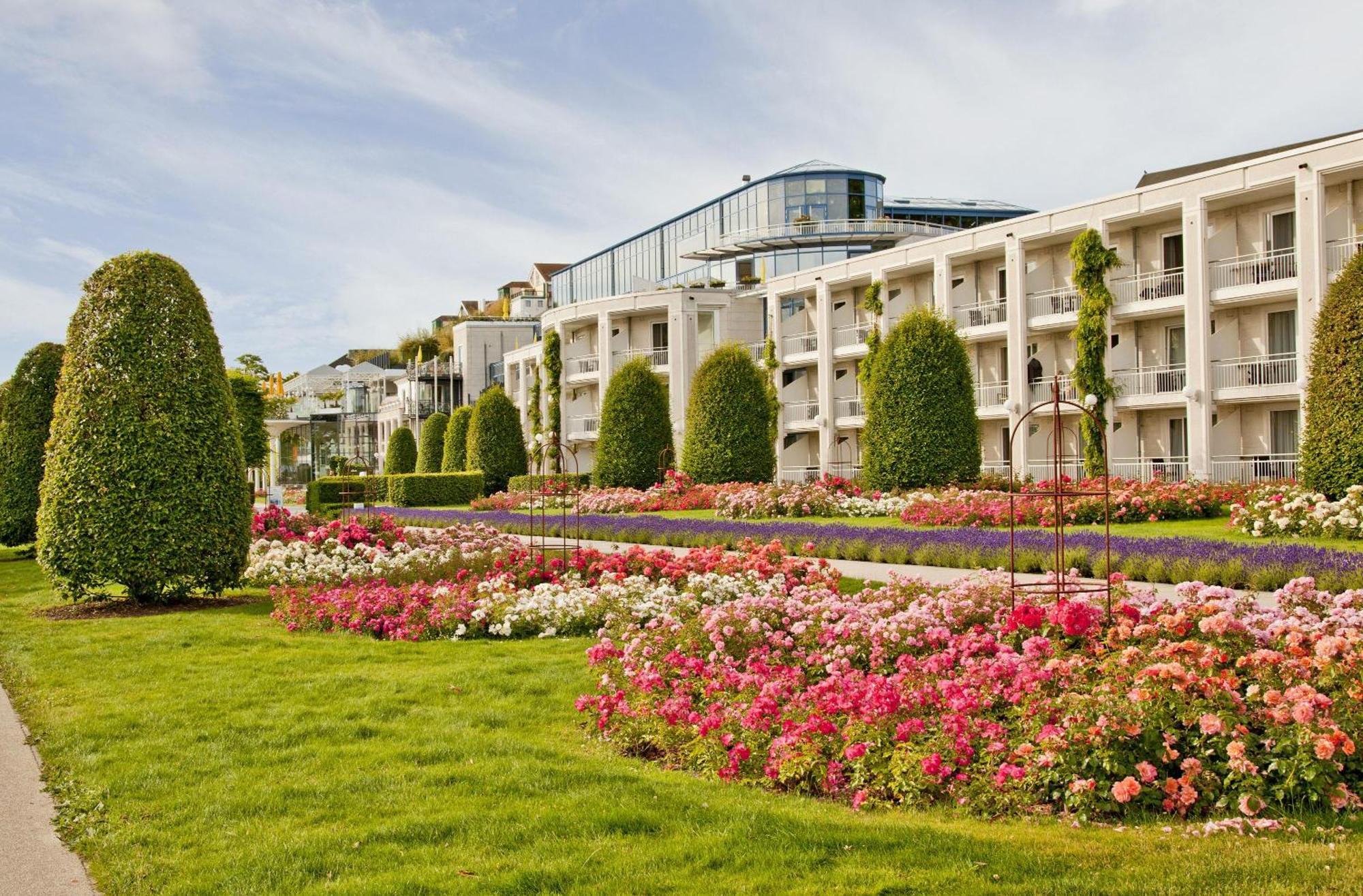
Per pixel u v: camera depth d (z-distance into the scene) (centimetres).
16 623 1315
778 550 1462
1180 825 518
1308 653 635
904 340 2817
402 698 866
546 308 8531
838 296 4231
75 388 1398
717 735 661
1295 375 2670
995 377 3594
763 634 928
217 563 1437
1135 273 3084
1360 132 2498
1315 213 2511
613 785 616
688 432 3506
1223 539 1695
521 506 3662
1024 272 3284
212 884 479
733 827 530
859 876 456
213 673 977
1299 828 497
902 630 880
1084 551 1511
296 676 963
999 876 449
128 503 1388
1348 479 1898
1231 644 667
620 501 3331
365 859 505
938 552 1705
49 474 1410
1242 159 3600
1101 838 499
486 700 862
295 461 8844
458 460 5256
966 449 2773
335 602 1271
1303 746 529
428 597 1268
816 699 660
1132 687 598
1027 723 606
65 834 555
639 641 862
